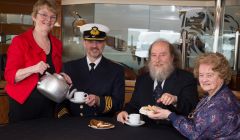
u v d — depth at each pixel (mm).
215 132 1515
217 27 4129
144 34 4531
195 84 2152
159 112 1737
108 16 4496
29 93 2070
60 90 1907
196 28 4410
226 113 1505
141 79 2273
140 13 4496
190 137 1588
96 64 2332
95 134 1686
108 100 2201
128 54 4566
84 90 2293
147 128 1855
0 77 3285
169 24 4492
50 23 2113
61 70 2314
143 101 2170
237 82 3619
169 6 4441
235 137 1499
